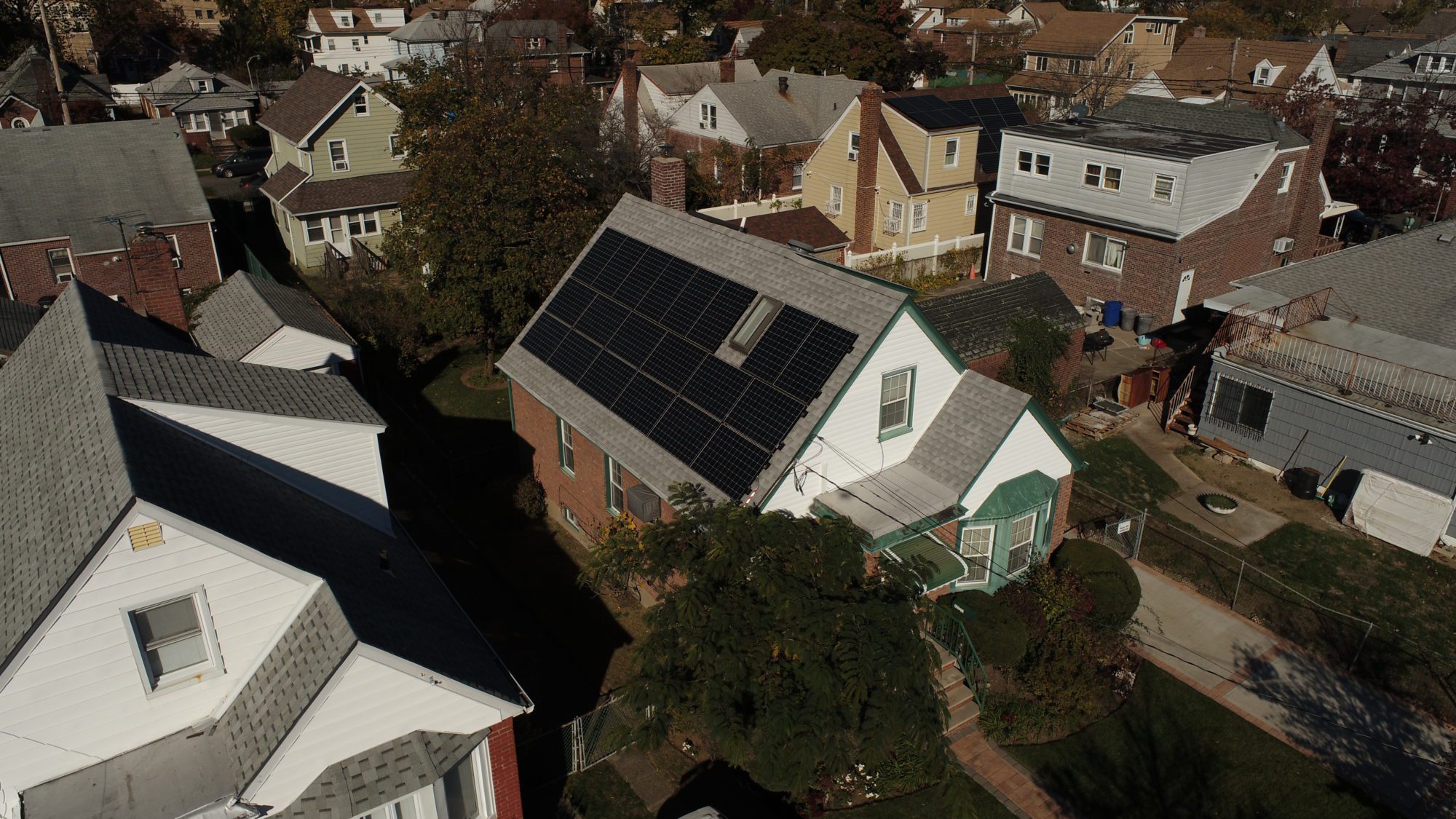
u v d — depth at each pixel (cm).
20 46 7619
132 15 8538
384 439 2634
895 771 1495
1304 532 2219
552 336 2236
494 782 1295
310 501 1513
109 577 1072
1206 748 1593
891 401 1777
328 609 1188
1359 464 2292
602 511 2042
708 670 1326
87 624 1075
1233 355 2536
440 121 4003
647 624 1447
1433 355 2392
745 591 1395
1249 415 2520
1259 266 3653
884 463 1811
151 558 1094
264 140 6444
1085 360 3131
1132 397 2836
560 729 1509
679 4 9219
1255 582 2042
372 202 4169
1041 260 3709
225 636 1190
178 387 1467
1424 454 2153
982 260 4081
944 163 4172
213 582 1152
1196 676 1764
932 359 1795
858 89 4856
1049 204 3631
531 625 1895
